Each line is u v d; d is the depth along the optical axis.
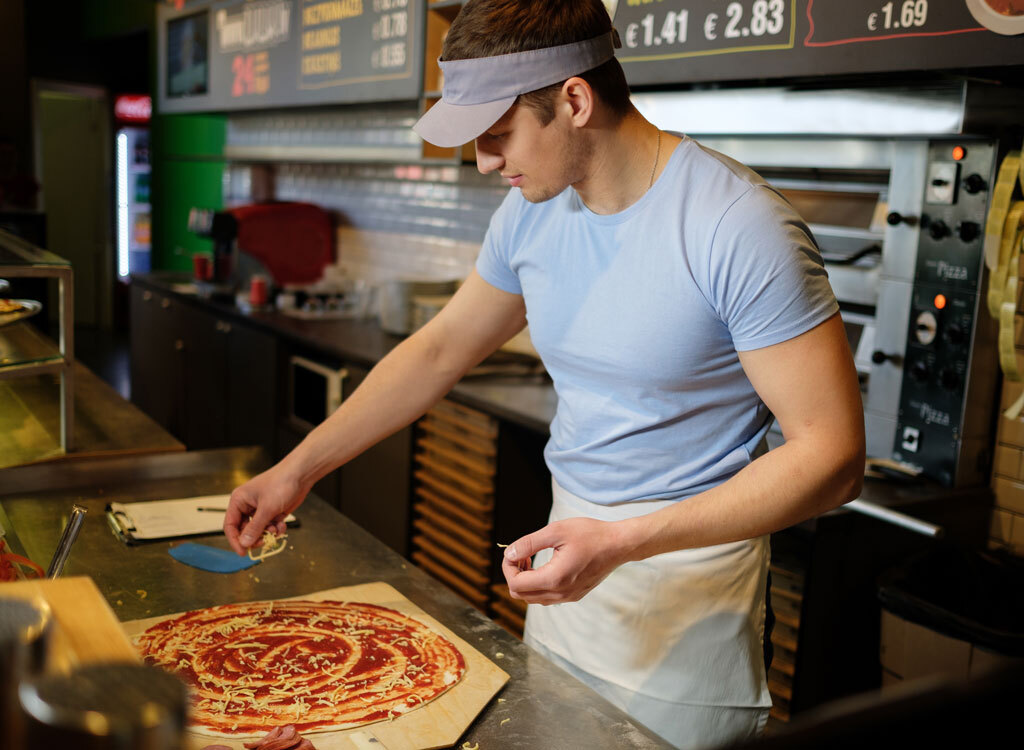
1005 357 1.94
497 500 2.94
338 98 3.90
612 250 1.34
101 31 7.98
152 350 5.39
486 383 3.13
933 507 2.19
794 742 0.26
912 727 0.25
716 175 1.27
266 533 1.52
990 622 2.19
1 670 0.46
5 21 7.68
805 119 2.28
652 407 1.36
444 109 1.26
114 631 0.79
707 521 1.17
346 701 1.14
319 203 5.20
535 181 1.29
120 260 8.84
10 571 1.25
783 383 1.20
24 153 7.95
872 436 2.43
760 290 1.19
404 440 3.26
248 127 5.60
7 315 2.09
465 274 4.09
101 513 1.74
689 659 1.41
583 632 1.49
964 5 1.75
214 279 5.11
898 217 2.28
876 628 2.25
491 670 1.23
